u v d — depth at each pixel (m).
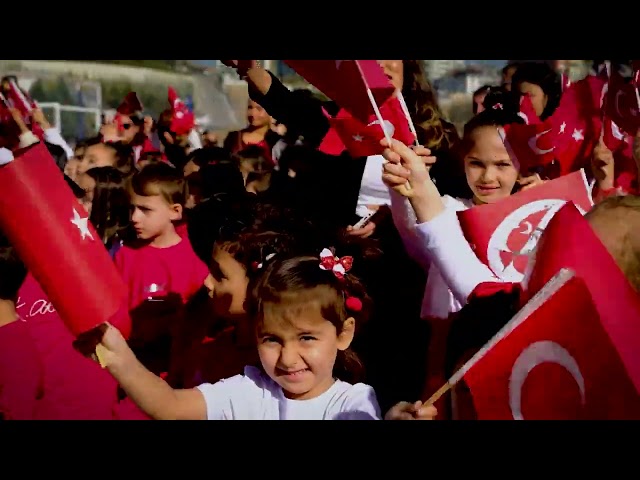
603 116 3.52
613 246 1.92
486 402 2.00
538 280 1.93
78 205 2.09
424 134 3.78
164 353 3.63
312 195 3.92
